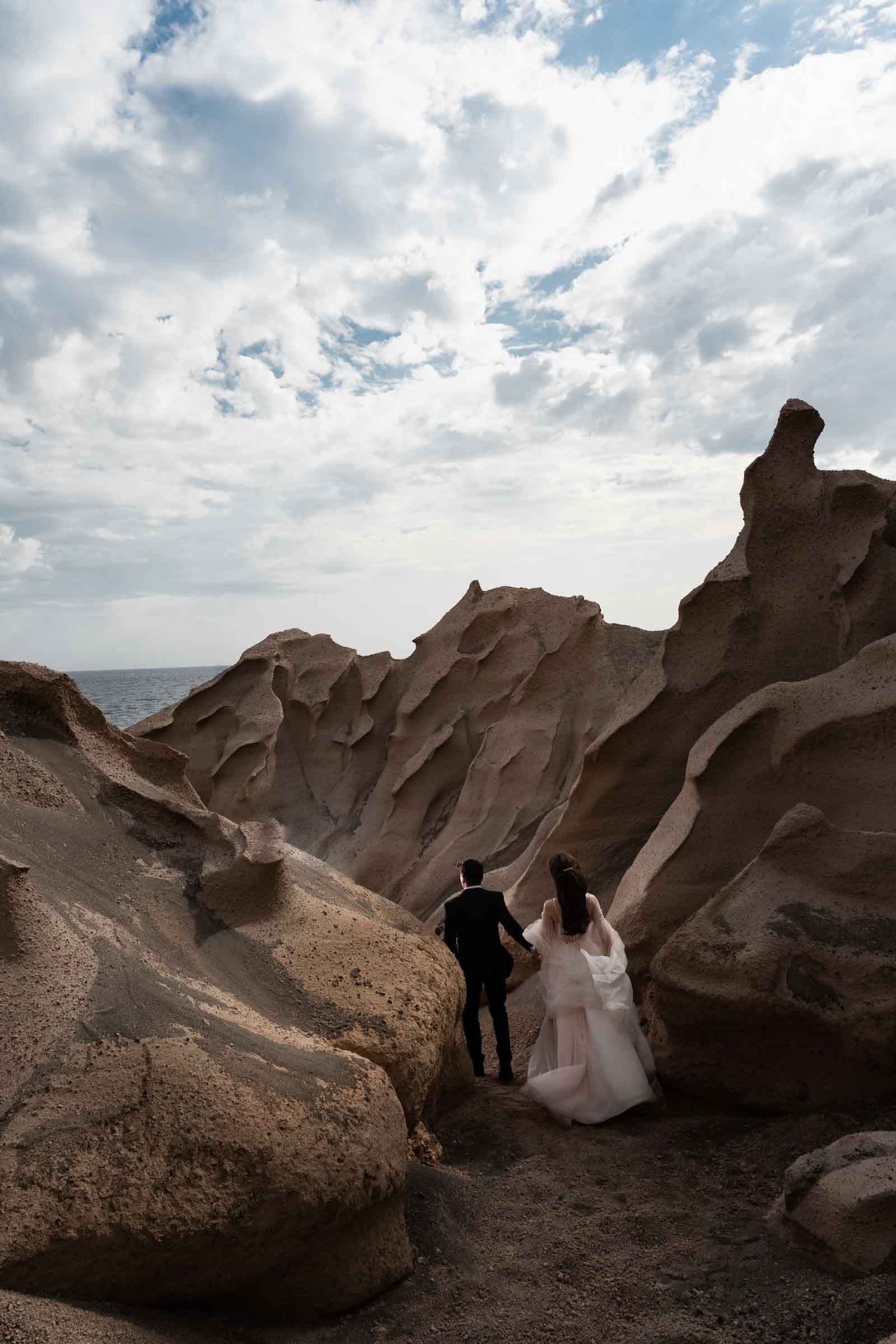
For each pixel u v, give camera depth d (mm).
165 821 4234
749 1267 2928
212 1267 2576
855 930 4273
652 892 5602
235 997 3439
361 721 14688
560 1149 4164
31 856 3639
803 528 6820
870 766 5246
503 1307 2820
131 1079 2736
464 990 4719
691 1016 4359
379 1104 3078
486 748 11609
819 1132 3910
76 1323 2268
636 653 11352
